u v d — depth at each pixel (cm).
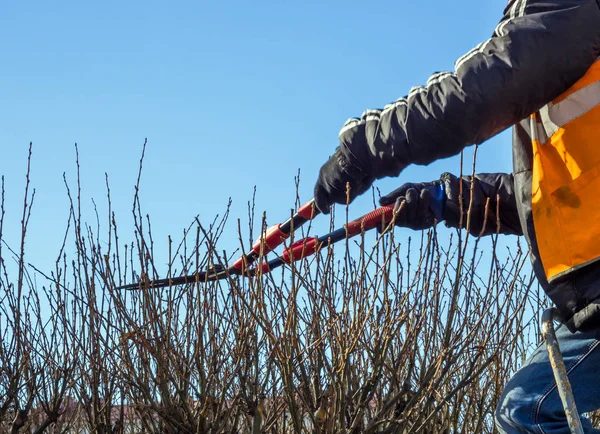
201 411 361
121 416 395
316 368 358
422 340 374
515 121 150
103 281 374
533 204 165
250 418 389
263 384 354
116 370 374
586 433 171
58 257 391
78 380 402
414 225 225
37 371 406
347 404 348
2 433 411
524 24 146
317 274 347
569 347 171
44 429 402
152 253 366
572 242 155
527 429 172
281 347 347
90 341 387
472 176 229
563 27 144
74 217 385
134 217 363
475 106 142
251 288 318
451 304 333
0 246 402
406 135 150
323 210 175
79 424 434
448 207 224
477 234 235
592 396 170
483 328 380
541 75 143
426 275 348
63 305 394
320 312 345
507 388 180
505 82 141
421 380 352
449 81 146
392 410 380
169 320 362
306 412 385
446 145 148
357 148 159
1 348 399
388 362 376
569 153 157
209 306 364
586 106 153
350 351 331
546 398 172
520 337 438
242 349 354
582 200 155
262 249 233
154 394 388
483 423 436
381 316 347
